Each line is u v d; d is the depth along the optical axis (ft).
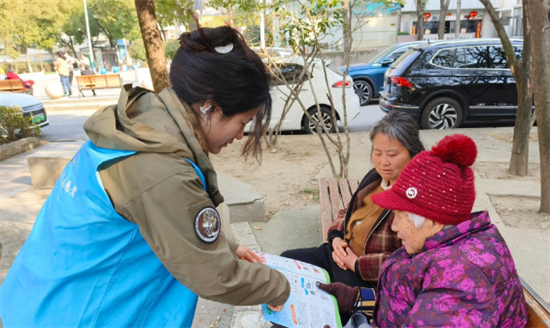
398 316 4.77
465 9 109.40
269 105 4.22
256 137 4.26
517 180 16.74
